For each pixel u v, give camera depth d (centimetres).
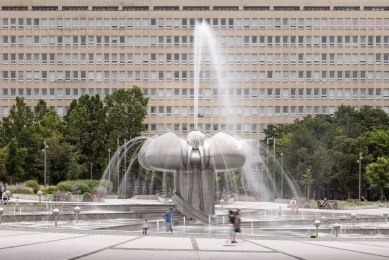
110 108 11912
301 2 14238
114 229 3450
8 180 10188
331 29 14012
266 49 14000
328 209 6950
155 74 14062
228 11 14000
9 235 2900
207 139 4066
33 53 14088
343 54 14000
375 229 3641
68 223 4025
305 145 9656
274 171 9962
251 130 13962
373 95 13962
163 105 14050
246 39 14012
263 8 14338
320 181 9588
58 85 14062
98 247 2417
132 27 14075
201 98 13975
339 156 9744
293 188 9700
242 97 13975
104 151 11431
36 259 2053
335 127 11219
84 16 14075
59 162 10600
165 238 2861
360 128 10694
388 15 13975
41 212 5050
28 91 14075
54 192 7594
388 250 2491
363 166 9675
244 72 13988
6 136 11731
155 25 14062
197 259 2108
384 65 13975
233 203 8488
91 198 7306
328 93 13975
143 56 14062
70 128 11819
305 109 13975
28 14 14088
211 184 4038
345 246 2633
